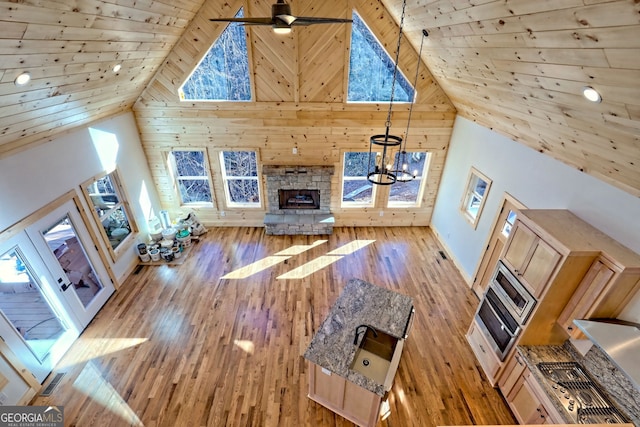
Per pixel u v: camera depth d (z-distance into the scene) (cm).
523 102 312
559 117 276
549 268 277
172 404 335
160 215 603
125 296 482
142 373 366
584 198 303
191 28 482
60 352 381
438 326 436
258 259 570
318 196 643
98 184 476
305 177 606
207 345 403
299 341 410
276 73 520
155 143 581
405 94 548
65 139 399
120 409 330
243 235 644
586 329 251
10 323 322
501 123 412
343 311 336
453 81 450
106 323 434
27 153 345
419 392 350
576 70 208
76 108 386
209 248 602
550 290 278
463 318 452
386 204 655
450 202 588
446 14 304
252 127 568
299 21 240
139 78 477
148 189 602
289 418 324
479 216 487
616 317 262
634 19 143
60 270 387
